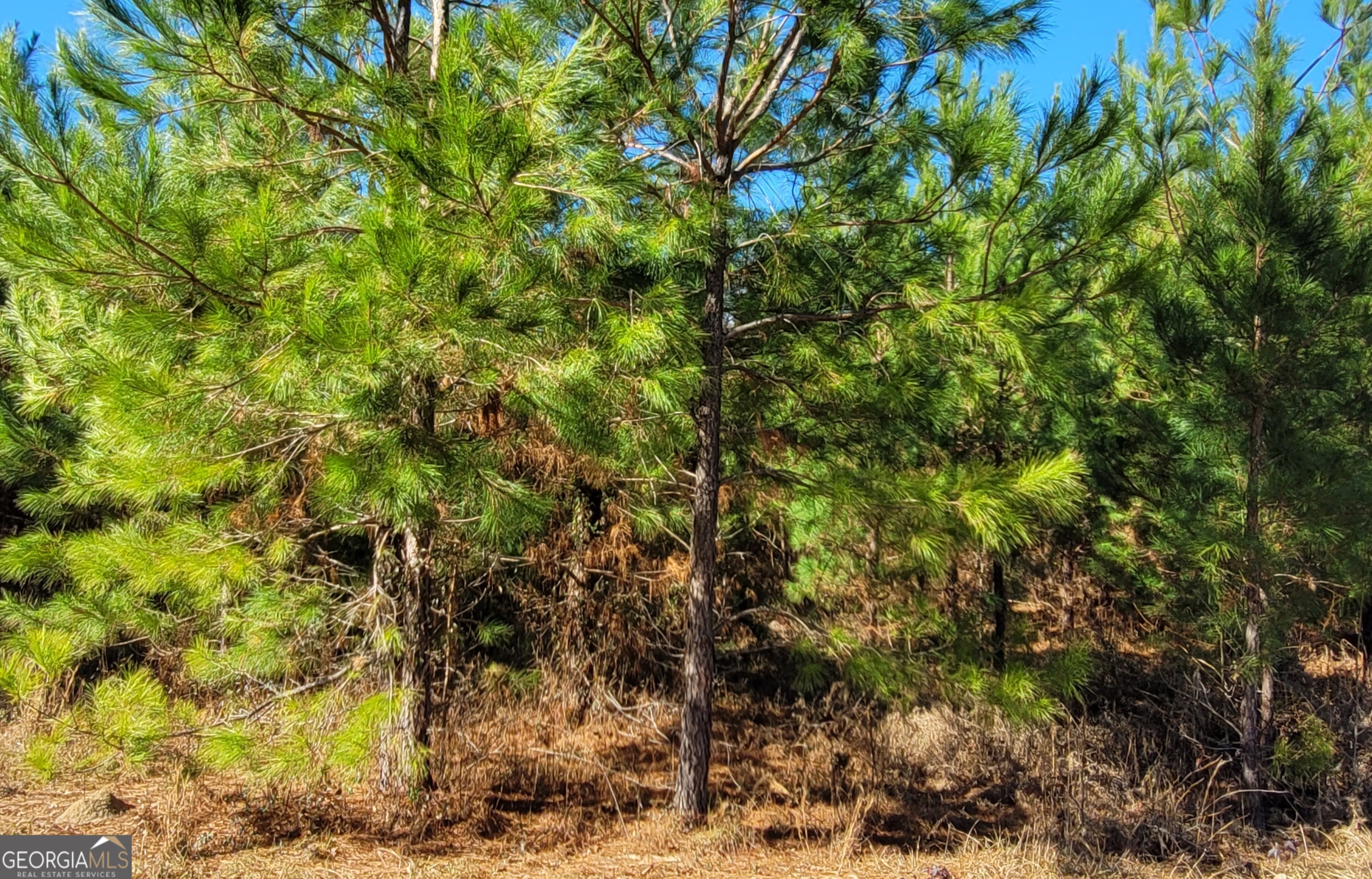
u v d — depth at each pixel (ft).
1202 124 24.59
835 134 18.85
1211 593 22.15
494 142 12.80
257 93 15.64
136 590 18.24
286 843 16.65
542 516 15.31
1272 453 21.29
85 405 17.19
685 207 17.67
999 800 22.36
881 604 20.72
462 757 21.11
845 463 20.59
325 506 15.58
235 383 13.75
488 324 12.69
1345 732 23.43
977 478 15.64
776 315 19.57
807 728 26.05
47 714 19.48
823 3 15.69
